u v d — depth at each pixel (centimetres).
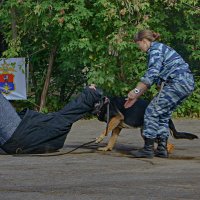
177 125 1681
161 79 1100
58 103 1928
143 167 1019
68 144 1305
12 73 1842
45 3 1725
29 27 1822
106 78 1764
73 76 1933
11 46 1823
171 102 1096
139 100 1174
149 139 1113
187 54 1927
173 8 1820
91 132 1527
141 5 1692
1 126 1117
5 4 1823
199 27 1861
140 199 786
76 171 979
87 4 1792
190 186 866
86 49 1733
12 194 815
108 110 1164
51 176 937
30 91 1938
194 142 1352
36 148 1136
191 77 1102
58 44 1850
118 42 1694
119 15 1731
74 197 797
